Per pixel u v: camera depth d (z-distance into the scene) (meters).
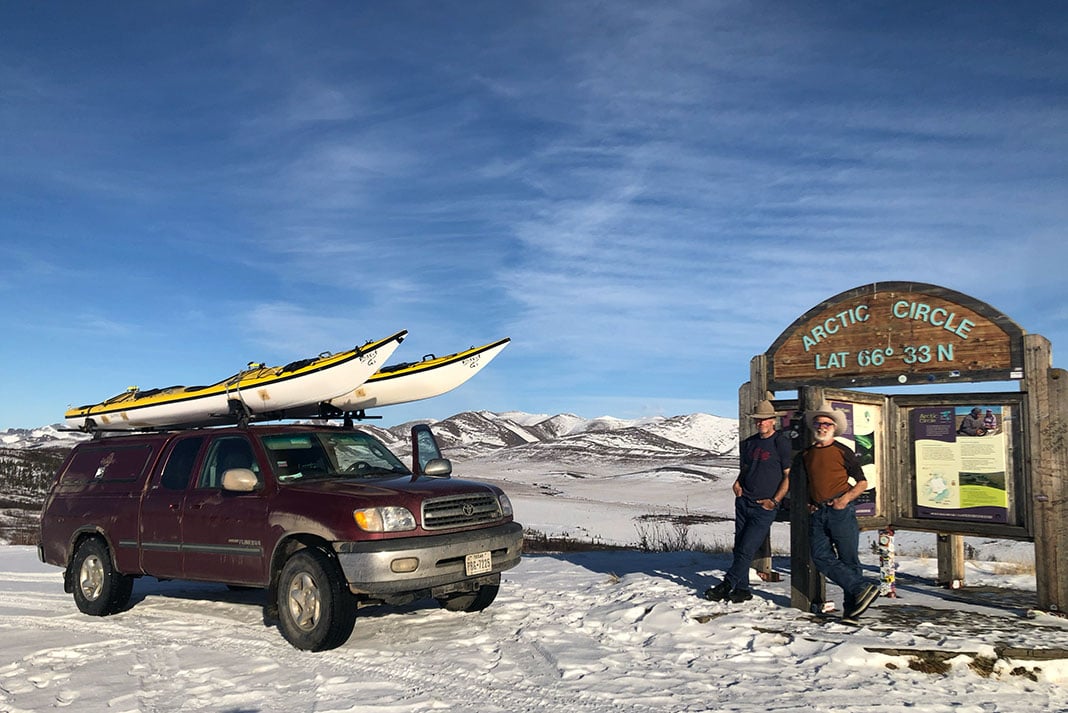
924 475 8.23
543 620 7.73
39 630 8.08
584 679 5.84
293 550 7.29
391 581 6.64
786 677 5.82
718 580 9.41
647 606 7.86
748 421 9.30
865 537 16.42
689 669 6.05
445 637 7.16
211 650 6.99
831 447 7.28
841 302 8.65
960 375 7.88
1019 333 7.57
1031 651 5.92
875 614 7.38
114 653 6.98
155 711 5.36
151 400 12.16
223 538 7.70
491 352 12.98
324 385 10.85
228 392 11.33
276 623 8.02
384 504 6.89
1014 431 7.69
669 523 33.19
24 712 5.40
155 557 8.30
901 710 5.11
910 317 8.20
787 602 7.96
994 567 10.26
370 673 6.11
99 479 9.24
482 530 7.32
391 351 11.23
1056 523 7.29
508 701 5.38
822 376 8.73
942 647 6.10
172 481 8.49
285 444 8.09
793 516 7.67
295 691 5.71
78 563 8.97
